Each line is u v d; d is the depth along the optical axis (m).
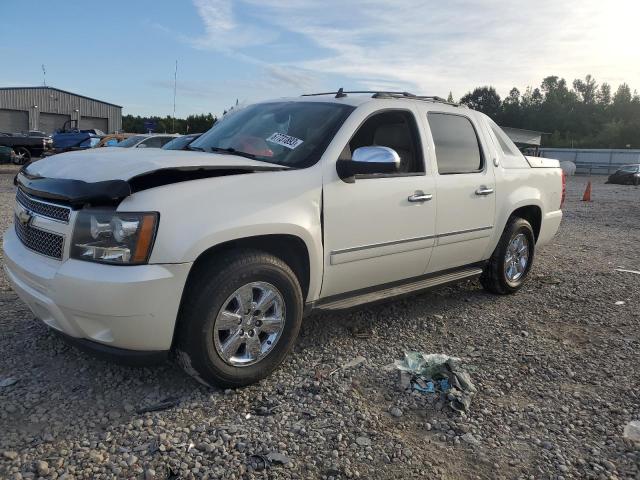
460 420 3.29
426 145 4.59
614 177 36.97
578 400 3.62
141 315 3.06
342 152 3.94
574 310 5.48
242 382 3.48
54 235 3.25
